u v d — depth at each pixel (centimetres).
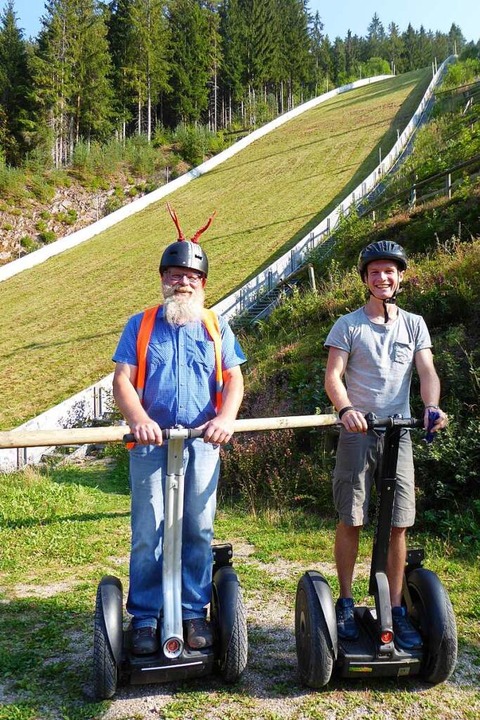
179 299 312
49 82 5184
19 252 3850
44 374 1806
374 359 325
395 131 4106
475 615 400
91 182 4662
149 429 277
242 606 313
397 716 292
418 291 980
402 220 1619
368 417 294
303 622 315
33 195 4284
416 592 327
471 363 732
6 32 5522
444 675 310
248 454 832
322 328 1237
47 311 2381
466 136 2273
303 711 295
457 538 570
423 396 319
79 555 579
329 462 766
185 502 312
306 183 3500
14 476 998
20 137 5041
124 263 2845
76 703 304
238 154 4841
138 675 294
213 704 301
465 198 1497
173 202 3825
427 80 5831
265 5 8631
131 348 313
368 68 11200
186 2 7450
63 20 5509
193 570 316
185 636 307
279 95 8969
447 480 638
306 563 539
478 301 888
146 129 7000
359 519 325
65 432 290
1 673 335
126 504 835
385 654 300
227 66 7869
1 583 501
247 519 707
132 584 314
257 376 1115
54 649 366
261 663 344
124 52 6431
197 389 312
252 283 2069
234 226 3014
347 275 1479
